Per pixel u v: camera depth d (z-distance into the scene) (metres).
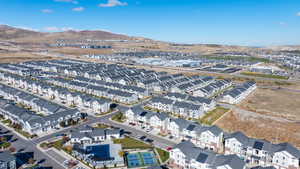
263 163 68.50
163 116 91.62
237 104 124.44
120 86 148.50
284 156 65.00
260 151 69.19
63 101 127.38
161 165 68.00
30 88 153.25
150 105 119.06
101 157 71.06
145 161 69.88
